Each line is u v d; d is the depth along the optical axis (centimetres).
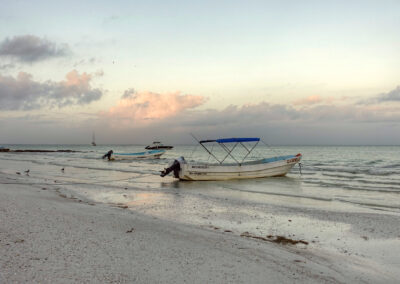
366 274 605
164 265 556
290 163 2589
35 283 434
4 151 9650
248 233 921
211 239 774
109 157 5056
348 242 846
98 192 1688
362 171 3044
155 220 972
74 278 462
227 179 2377
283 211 1253
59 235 687
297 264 630
